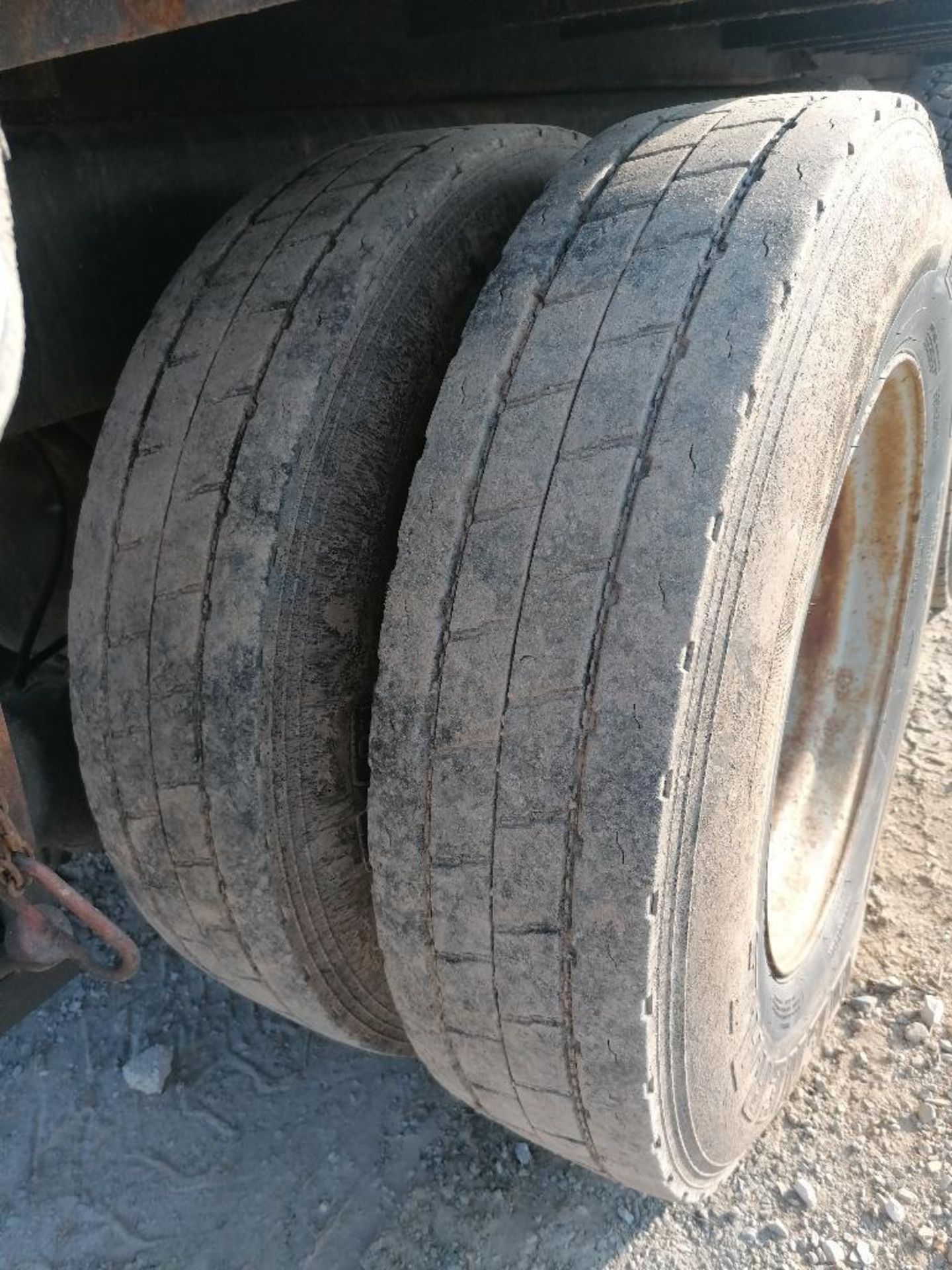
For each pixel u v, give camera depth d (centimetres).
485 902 160
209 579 177
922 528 271
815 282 155
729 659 151
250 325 184
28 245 185
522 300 162
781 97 185
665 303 152
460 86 290
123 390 192
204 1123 256
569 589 148
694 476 144
